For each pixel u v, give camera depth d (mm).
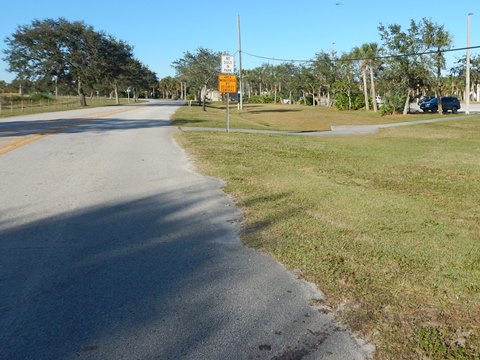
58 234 5039
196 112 37906
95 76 58344
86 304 3453
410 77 36375
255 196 6789
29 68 56750
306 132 21641
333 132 21781
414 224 5441
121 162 9719
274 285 3807
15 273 3996
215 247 4699
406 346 2914
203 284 3824
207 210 6062
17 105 58125
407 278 3857
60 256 4406
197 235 5070
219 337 3031
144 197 6738
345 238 4879
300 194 6918
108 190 7125
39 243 4750
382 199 6727
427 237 4945
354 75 53562
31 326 3127
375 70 48406
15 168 8797
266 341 2994
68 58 57031
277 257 4383
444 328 3109
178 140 14227
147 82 105250
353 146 14578
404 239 4863
